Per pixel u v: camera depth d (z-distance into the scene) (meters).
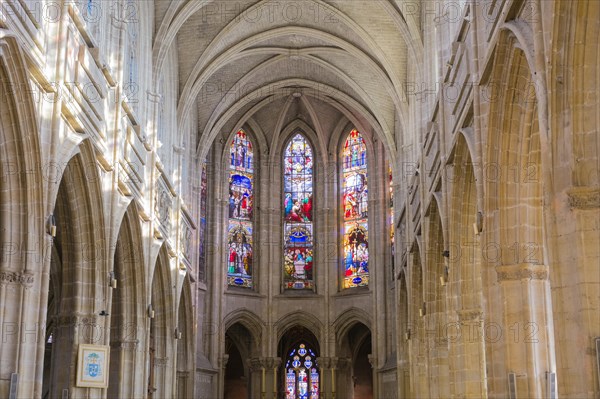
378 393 48.88
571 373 15.05
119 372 31.84
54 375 25.98
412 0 34.91
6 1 18.98
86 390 26.33
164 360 38.47
